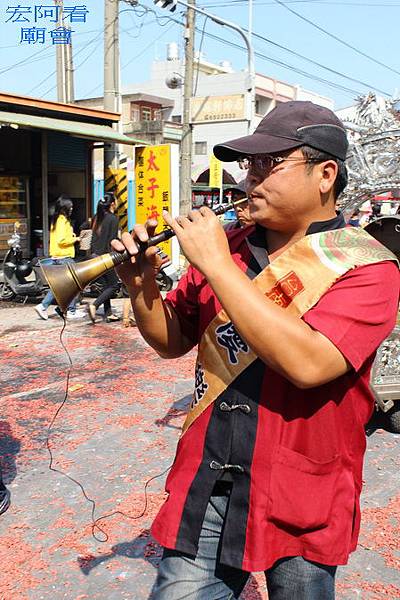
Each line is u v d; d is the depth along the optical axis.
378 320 1.43
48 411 4.90
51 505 3.43
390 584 2.80
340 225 1.60
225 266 1.38
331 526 1.52
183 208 14.47
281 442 1.50
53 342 7.16
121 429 4.54
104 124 11.67
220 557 1.53
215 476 1.56
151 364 6.32
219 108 14.56
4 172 11.56
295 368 1.35
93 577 2.81
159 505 3.44
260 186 1.53
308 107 1.51
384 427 4.72
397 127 4.84
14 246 9.54
